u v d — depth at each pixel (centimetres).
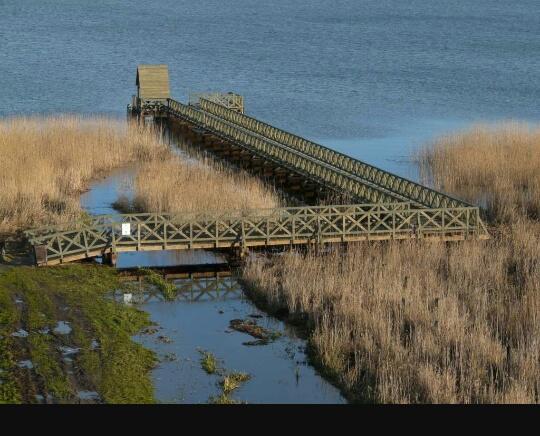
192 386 4394
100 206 7506
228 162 9231
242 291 5716
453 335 4666
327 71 17300
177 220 6059
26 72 16350
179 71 17062
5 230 6519
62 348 4625
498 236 6588
